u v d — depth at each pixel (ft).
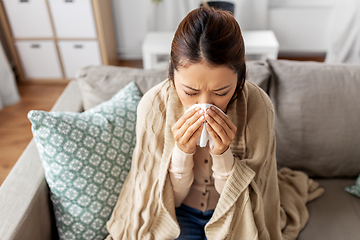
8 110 7.86
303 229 3.29
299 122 3.51
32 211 2.64
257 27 9.27
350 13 8.78
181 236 2.91
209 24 1.86
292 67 3.66
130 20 9.74
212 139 2.31
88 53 8.65
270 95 3.69
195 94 2.06
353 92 3.49
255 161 2.68
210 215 2.98
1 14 7.97
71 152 2.76
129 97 3.39
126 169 3.12
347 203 3.54
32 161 3.07
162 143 2.85
